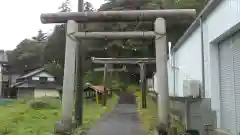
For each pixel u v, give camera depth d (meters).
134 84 54.38
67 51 9.20
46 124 13.01
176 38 22.97
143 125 12.42
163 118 8.28
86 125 11.77
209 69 9.03
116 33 9.27
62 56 48.84
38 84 40.88
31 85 40.34
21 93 40.66
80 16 9.34
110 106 26.78
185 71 13.61
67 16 9.39
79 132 9.62
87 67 38.06
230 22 7.11
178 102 10.73
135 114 18.30
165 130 8.20
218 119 8.68
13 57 59.50
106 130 10.91
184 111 9.51
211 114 8.70
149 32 9.02
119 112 19.92
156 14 8.98
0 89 44.66
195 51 11.16
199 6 24.69
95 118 15.27
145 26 15.83
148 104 26.56
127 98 39.59
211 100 8.82
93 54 36.03
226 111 8.37
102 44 26.50
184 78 13.84
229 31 7.40
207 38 9.27
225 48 8.45
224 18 7.59
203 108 8.82
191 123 8.91
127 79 54.88
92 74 45.31
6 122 13.41
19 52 61.16
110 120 14.54
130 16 9.07
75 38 9.32
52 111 20.28
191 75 12.00
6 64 47.91
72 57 9.16
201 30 9.70
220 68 8.86
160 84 8.52
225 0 7.50
